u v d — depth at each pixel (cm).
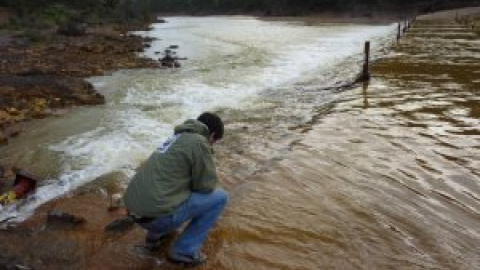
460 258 450
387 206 552
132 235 484
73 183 629
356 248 466
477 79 1255
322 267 434
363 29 4094
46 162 709
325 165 673
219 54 2172
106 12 6475
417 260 446
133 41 3052
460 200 565
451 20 4338
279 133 832
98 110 1052
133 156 732
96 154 742
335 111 964
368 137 788
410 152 716
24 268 411
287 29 4166
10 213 541
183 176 395
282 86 1314
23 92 1172
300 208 546
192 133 400
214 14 10494
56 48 2370
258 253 455
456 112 925
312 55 2055
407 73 1388
